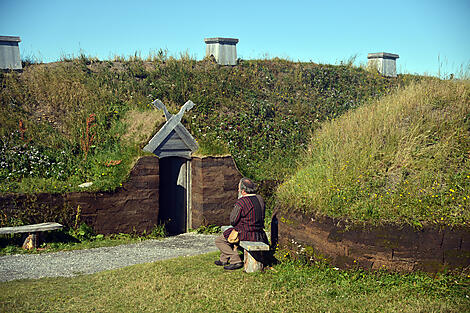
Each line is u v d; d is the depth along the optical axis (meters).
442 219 5.90
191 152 11.54
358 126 9.51
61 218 9.53
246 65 16.61
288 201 7.51
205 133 12.41
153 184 10.72
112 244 9.55
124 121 12.28
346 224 6.28
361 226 6.16
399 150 7.62
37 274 6.89
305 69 17.28
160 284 5.95
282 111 14.92
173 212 12.20
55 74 13.77
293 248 7.03
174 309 5.03
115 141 11.62
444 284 5.62
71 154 11.30
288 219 7.25
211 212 11.32
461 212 6.02
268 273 6.41
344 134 9.57
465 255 5.73
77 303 5.29
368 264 6.05
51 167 10.77
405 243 5.91
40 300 5.40
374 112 9.88
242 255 7.17
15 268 7.27
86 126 12.02
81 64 14.82
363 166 7.45
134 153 10.68
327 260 6.41
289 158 13.11
